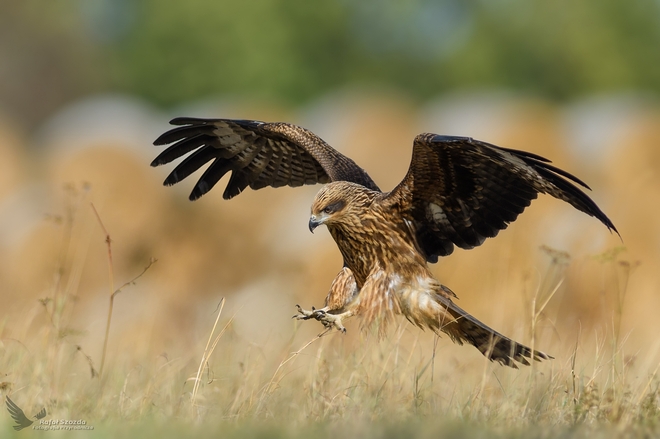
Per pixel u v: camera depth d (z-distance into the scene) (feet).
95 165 79.66
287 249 70.49
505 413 26.61
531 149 78.43
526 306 36.86
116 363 35.06
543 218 60.54
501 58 190.39
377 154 79.71
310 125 89.20
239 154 35.88
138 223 71.26
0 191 88.74
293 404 27.86
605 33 187.83
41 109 191.31
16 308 57.98
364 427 23.29
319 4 188.55
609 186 75.46
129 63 196.34
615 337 33.32
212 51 187.01
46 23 193.47
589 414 26.37
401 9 196.13
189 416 26.55
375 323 30.22
